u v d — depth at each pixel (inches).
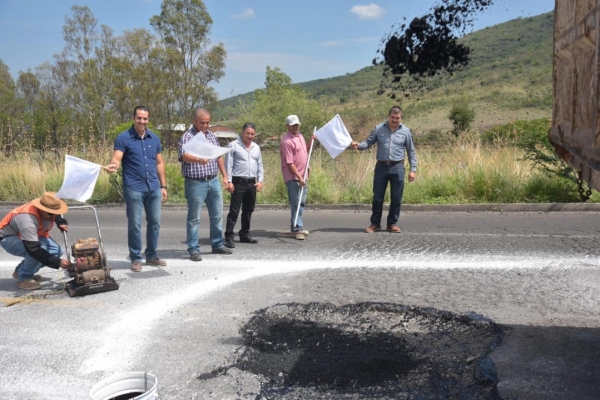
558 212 390.0
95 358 159.8
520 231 326.6
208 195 276.1
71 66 1802.4
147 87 1790.1
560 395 131.9
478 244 294.7
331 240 317.4
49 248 230.2
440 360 152.9
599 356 152.1
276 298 209.8
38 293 223.1
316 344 165.9
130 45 1815.9
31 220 216.7
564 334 167.9
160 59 1827.0
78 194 222.8
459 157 489.4
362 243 306.3
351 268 251.3
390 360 153.4
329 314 191.6
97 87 1793.8
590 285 215.0
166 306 203.6
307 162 324.8
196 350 163.5
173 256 284.4
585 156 112.2
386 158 326.6
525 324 176.9
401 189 331.3
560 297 201.9
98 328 183.2
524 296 204.2
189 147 253.3
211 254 287.0
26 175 561.6
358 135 647.1
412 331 175.2
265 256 279.7
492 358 152.9
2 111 1708.9
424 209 427.5
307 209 453.4
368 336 171.2
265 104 1366.9
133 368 152.8
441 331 174.6
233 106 1497.3
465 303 197.9
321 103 1449.3
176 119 1865.2
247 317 190.1
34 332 180.7
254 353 160.2
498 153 478.6
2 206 531.5
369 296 208.5
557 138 137.9
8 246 222.5
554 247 281.3
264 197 491.2
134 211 248.5
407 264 255.6
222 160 285.3
